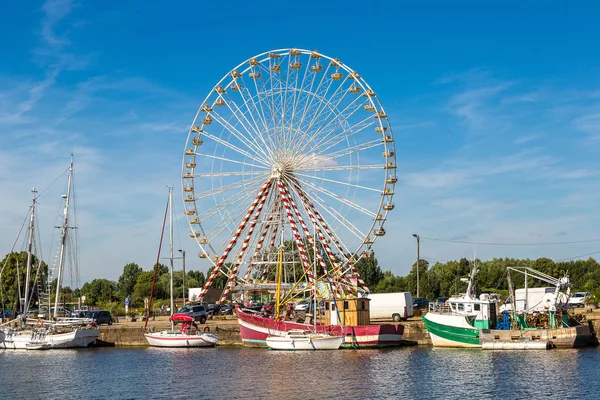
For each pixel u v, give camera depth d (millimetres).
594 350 71875
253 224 88312
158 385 56156
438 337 77625
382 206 85812
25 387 56406
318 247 88500
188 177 93188
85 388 55562
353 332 78500
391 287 170125
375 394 50594
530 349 73500
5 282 137375
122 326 91062
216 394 51906
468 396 49406
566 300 77375
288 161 87562
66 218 96438
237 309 84250
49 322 87812
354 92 87438
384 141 86312
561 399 47844
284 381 56344
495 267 184625
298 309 104250
